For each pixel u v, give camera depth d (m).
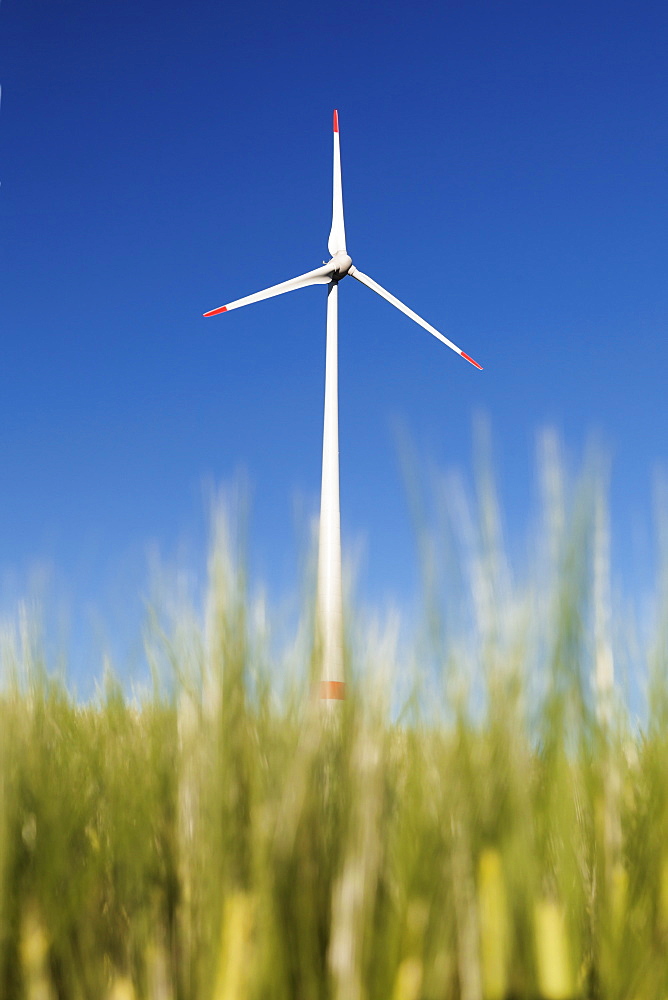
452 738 2.11
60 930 2.41
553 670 2.19
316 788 2.18
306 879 2.11
